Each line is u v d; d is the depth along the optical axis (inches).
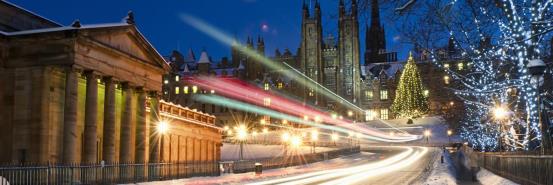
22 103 1596.9
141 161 1971.0
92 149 1659.7
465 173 1277.1
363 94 6756.9
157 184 1566.2
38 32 1581.0
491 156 1537.9
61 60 1574.8
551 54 1018.1
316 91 6692.9
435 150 3730.3
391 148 4146.2
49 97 1610.5
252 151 3897.6
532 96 944.9
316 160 3065.9
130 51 1920.5
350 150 3686.0
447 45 1288.1
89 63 1658.5
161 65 2135.8
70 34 1567.4
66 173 1408.7
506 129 1596.9
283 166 2655.0
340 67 6747.1
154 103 2130.9
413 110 5452.8
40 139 1572.3
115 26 1771.7
